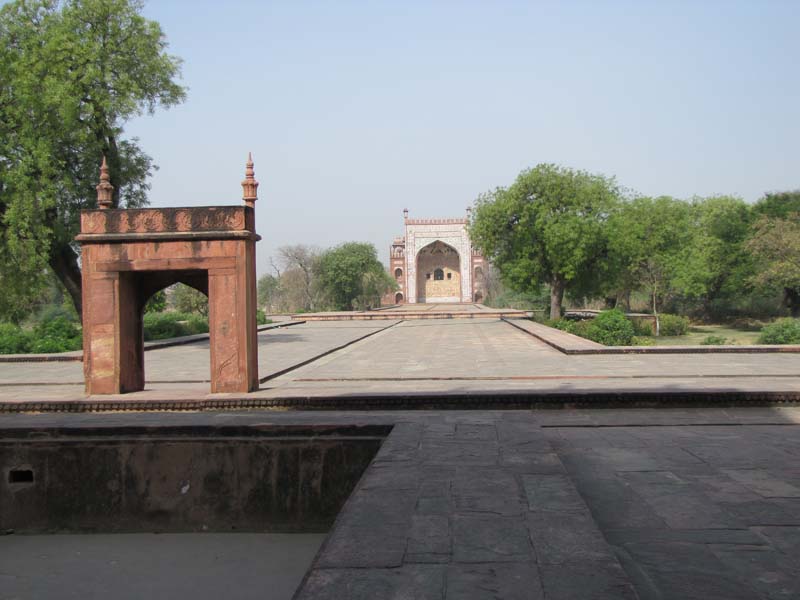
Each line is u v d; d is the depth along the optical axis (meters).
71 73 13.61
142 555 3.86
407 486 2.91
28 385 8.93
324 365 10.54
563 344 12.43
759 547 2.71
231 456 4.23
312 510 4.19
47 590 3.41
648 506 3.25
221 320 6.88
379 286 46.56
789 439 4.77
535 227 23.28
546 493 2.80
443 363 10.33
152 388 8.02
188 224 6.83
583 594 1.85
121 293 7.00
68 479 4.29
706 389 6.38
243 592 3.36
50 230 13.17
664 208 27.64
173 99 15.45
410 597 1.84
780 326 13.94
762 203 28.95
